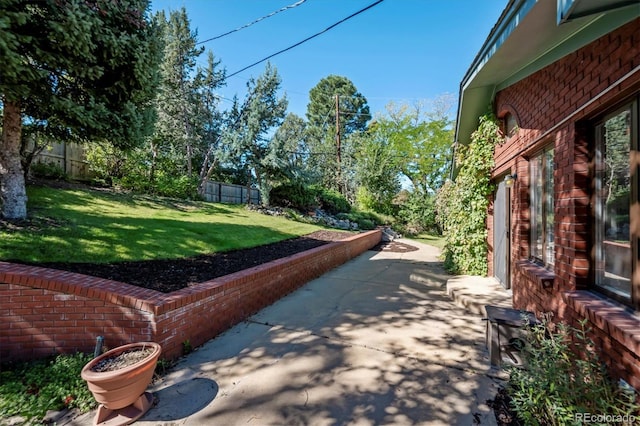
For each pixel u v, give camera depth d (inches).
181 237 236.4
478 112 237.5
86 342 117.0
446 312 177.2
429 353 125.3
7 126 183.6
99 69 170.4
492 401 93.8
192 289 137.3
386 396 97.1
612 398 68.7
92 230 197.9
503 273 211.8
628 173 80.4
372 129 850.8
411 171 844.0
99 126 185.5
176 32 493.4
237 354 126.3
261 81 546.0
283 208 571.2
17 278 114.7
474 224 253.4
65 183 340.8
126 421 86.3
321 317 169.3
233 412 90.7
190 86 529.0
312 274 261.6
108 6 167.0
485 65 141.1
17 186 186.9
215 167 586.2
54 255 151.6
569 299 94.1
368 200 757.9
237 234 296.2
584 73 94.4
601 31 83.9
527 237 163.0
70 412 92.2
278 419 87.4
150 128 223.6
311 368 114.4
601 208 92.3
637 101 75.1
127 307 115.9
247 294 169.5
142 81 190.7
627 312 77.7
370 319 165.9
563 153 107.9
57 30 146.9
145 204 348.2
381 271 299.0
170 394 99.9
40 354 116.1
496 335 114.6
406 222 767.1
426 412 89.4
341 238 408.2
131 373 85.9
